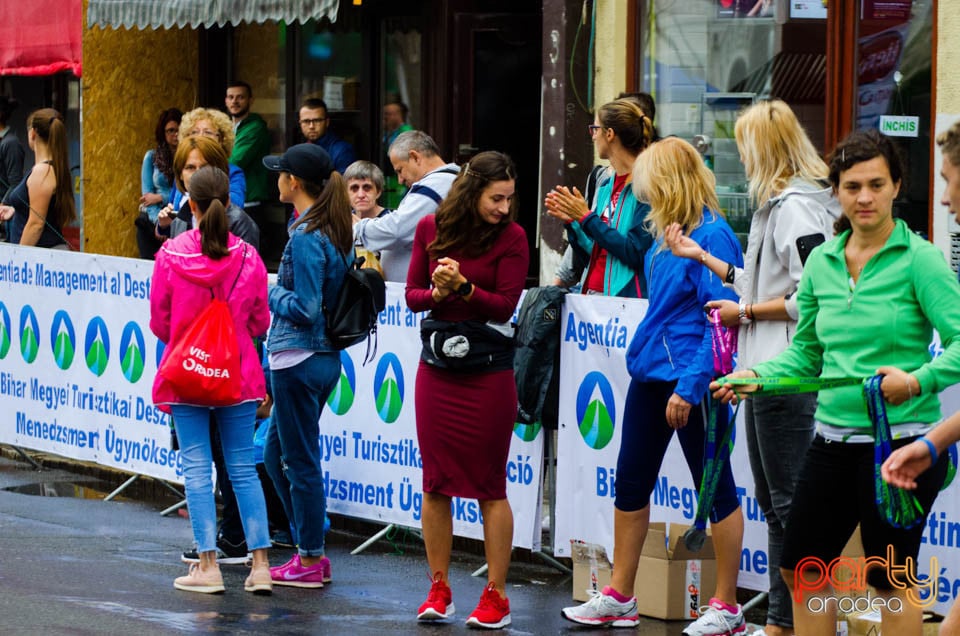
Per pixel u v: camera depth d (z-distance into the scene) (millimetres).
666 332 13281
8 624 13414
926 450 9461
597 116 14922
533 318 15469
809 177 12492
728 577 13484
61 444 21859
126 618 13859
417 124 27438
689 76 21312
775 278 12477
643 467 13734
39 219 24312
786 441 12445
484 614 13938
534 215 26344
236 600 14953
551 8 21656
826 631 10844
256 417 17531
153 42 29531
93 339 21078
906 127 18781
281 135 30000
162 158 27297
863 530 10500
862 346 10430
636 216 14562
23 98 37094
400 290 17109
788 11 20172
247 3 23766
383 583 15984
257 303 15305
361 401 17719
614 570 14062
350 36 28453
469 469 13852
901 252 10367
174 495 21125
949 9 17969
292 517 16312
